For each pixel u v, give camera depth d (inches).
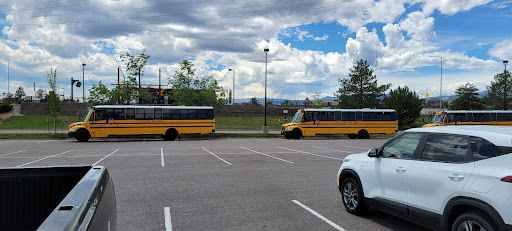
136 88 1339.8
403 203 193.0
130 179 375.2
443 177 168.6
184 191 315.6
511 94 2301.9
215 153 656.4
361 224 221.0
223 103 1382.9
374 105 1925.4
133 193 306.3
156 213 243.6
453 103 2138.3
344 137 1315.2
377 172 215.9
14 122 1712.6
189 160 544.4
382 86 1994.3
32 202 111.5
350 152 691.4
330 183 356.8
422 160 186.4
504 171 143.7
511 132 162.4
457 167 164.4
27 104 2036.2
